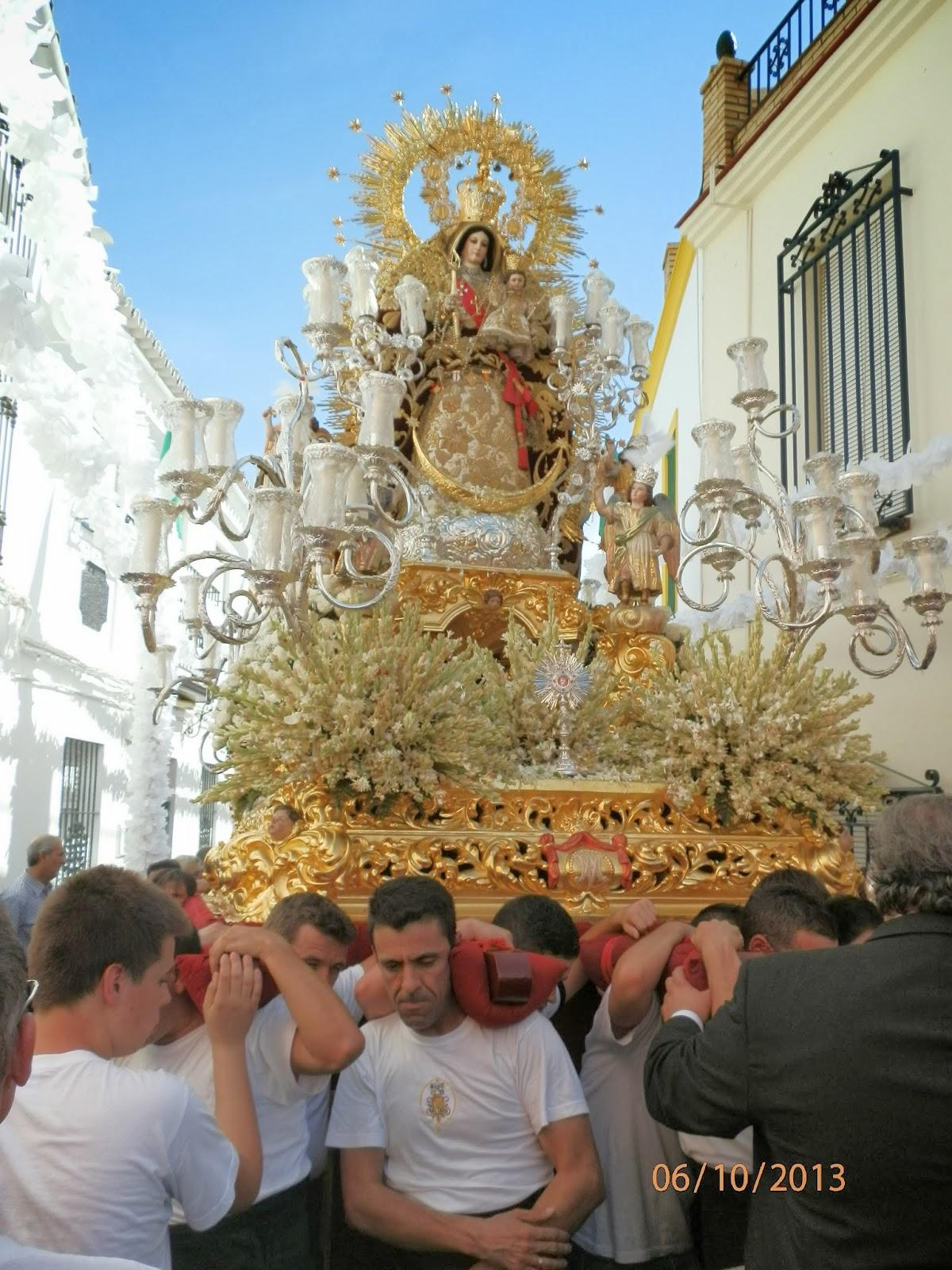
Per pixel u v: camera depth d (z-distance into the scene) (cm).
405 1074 251
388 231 593
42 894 795
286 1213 240
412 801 378
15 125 596
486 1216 242
